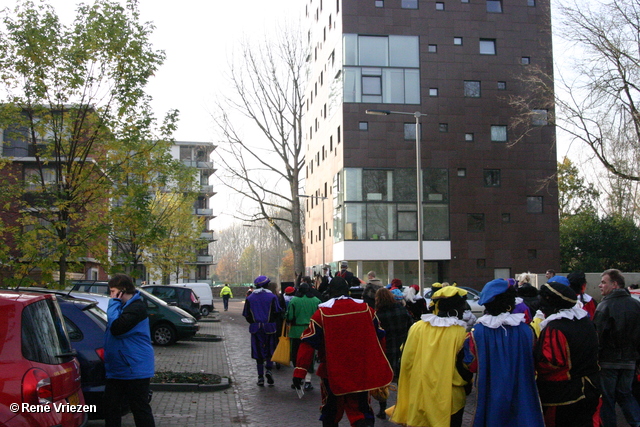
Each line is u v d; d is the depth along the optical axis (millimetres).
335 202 40875
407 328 9617
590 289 25141
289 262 91062
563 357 5059
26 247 11539
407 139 38531
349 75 38562
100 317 8117
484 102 39031
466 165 38625
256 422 8445
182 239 32875
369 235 37781
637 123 17203
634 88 17250
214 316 33844
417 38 39094
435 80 38938
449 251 38000
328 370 5973
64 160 12828
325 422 6238
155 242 14508
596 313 7133
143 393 6445
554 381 5176
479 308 22406
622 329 6883
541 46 38156
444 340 5270
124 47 12883
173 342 18453
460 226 38250
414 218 38219
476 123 38906
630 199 25656
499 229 38531
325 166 45375
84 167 12867
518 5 39812
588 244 43281
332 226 42156
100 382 7566
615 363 6984
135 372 6348
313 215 51438
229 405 9648
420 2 39281
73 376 5602
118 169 13273
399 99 38656
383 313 9492
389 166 38250
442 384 5180
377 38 38938
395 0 39188
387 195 38156
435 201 38250
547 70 39219
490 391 4957
